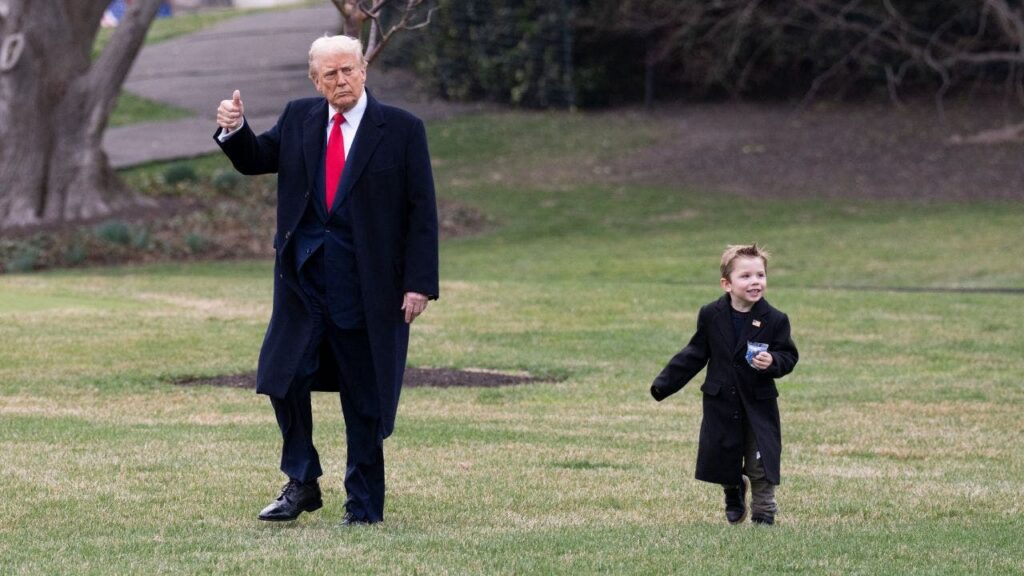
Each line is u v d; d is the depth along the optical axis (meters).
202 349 24.08
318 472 11.51
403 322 11.45
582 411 19.08
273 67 72.06
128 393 19.98
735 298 11.81
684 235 43.69
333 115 11.39
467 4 63.97
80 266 40.78
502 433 17.06
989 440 17.00
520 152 56.28
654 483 13.97
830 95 61.84
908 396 20.27
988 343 25.25
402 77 69.56
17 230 42.94
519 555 10.21
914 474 14.78
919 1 57.91
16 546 10.65
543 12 62.47
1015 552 10.73
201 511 12.21
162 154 54.84
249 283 34.97
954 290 34.12
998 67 59.62
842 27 57.78
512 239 44.19
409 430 17.16
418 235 11.33
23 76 43.75
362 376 11.48
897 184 49.78
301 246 11.35
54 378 21.06
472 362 23.41
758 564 10.02
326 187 11.29
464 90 65.00
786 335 11.72
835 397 20.23
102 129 45.06
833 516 12.50
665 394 12.04
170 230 44.03
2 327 26.06
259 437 16.34
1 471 13.88
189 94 66.81
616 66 63.66
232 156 11.36
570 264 39.62
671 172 52.81
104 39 81.31
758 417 11.68
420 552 10.29
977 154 52.44
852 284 35.72
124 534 11.20
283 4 104.81
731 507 12.12
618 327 27.33
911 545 10.88
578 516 12.30
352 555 10.13
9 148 43.91
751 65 61.44
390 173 11.28
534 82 63.12
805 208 47.16
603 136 58.31
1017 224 42.75
